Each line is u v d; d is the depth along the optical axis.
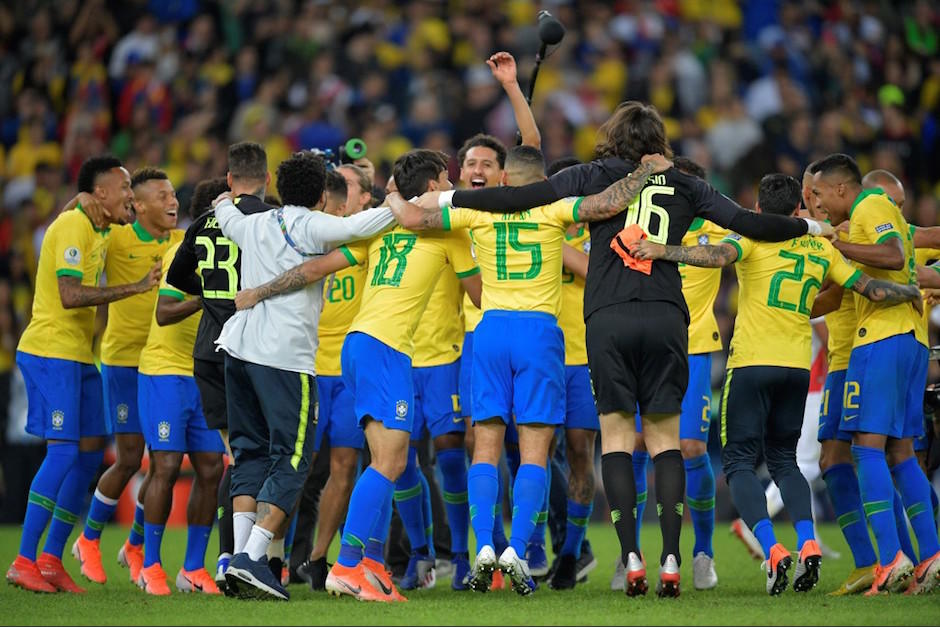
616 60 64.81
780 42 64.38
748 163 59.00
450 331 26.20
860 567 24.23
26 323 54.00
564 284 25.75
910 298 23.53
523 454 22.58
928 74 66.31
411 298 22.78
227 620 18.75
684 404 25.62
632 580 21.17
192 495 25.70
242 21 67.69
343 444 25.70
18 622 18.92
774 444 24.09
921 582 23.28
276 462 22.17
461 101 61.62
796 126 60.72
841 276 23.53
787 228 22.81
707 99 63.91
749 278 23.70
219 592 24.66
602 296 21.91
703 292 26.06
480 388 22.61
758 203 24.47
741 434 23.67
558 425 22.73
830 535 40.19
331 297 25.95
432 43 65.12
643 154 22.56
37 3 69.44
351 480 25.75
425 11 67.00
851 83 65.81
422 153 23.77
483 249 22.59
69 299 24.58
